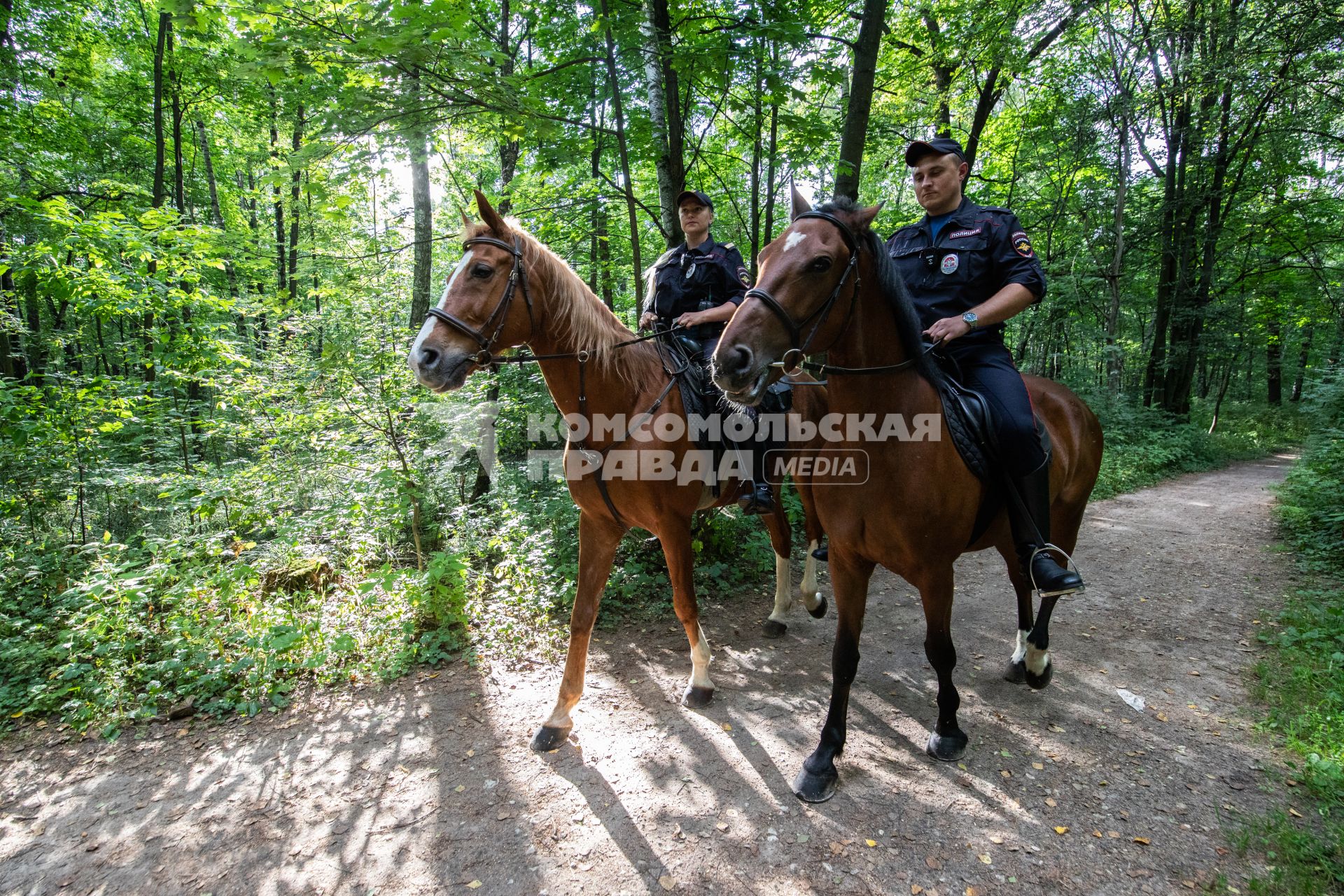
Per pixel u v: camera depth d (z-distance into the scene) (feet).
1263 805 7.95
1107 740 9.57
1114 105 41.93
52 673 11.24
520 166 29.73
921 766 9.00
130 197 28.68
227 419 18.48
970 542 8.88
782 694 11.28
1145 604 15.65
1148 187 51.57
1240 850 7.13
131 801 8.60
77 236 17.26
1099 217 46.98
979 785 8.52
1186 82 38.81
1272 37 28.50
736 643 13.65
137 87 32.71
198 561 13.91
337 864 7.40
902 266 9.25
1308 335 64.44
